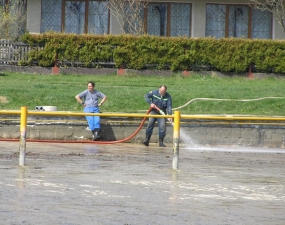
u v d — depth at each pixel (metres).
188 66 69.62
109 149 43.00
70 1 80.12
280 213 23.17
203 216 22.22
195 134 48.78
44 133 47.47
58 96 53.66
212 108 54.09
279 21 76.25
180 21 80.88
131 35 68.94
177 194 26.08
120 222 20.83
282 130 49.66
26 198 24.03
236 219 21.97
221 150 45.75
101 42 68.62
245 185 28.91
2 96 52.84
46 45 67.94
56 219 20.94
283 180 30.83
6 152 38.47
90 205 23.30
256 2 76.50
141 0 78.44
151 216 21.88
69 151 40.59
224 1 81.19
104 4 80.12
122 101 53.94
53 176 29.31
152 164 35.06
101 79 65.12
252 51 70.25
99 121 47.34
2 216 21.03
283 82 68.44
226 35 81.56
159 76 68.94
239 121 49.09
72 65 68.75
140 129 48.31
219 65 69.56
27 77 64.94
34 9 79.06
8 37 73.25
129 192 26.12
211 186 28.30
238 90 59.53
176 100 55.12
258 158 40.78
